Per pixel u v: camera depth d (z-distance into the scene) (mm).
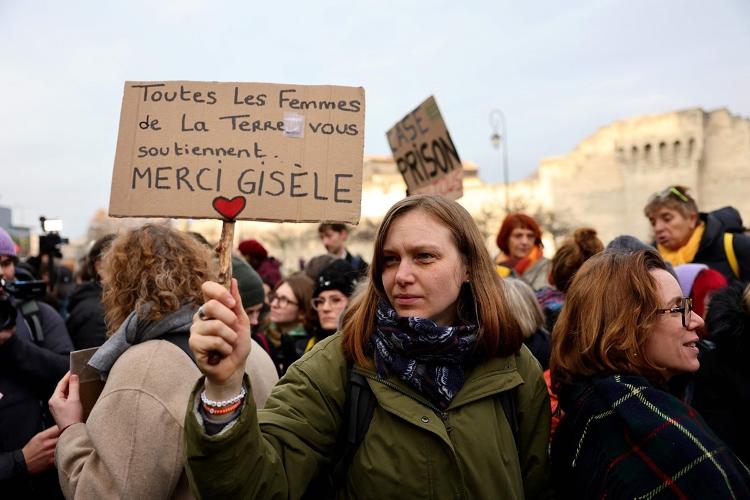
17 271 4070
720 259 3850
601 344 1700
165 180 1703
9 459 2225
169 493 1661
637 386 1608
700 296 3076
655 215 4094
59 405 1929
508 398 1690
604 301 1736
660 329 1703
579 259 3260
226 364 1295
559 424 1806
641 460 1497
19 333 3023
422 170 4258
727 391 2088
